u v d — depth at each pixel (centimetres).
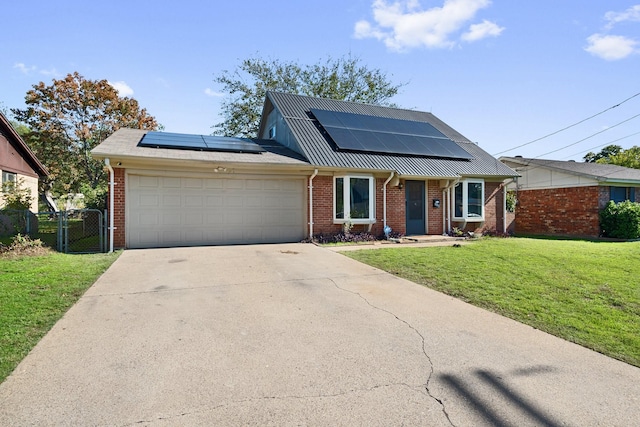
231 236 1037
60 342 346
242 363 311
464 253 871
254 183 1063
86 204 1302
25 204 1367
